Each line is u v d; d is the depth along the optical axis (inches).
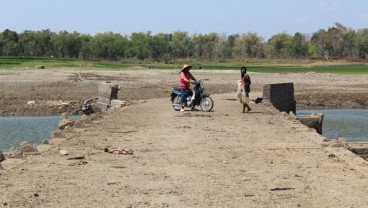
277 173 439.2
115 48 7170.3
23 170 450.6
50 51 6998.0
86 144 597.3
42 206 338.3
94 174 436.1
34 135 1149.1
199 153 537.6
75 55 7194.9
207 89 2139.5
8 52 6609.3
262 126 770.8
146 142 613.6
